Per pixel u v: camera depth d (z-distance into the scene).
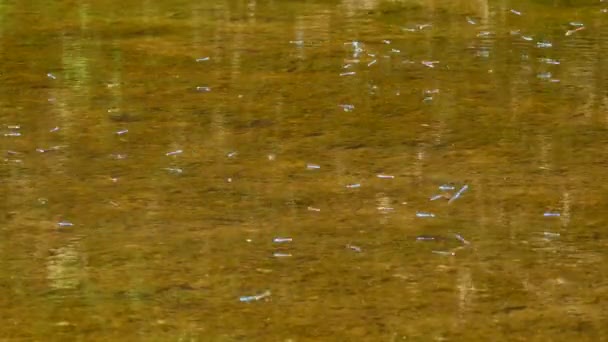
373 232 11.34
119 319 9.61
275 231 11.36
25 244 11.09
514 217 11.73
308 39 19.31
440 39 19.36
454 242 11.12
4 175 12.91
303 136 14.22
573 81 16.75
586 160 13.42
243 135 14.27
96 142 14.02
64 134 14.30
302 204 12.06
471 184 12.62
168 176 12.88
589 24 20.52
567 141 14.07
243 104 15.55
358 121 14.80
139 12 21.62
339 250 10.92
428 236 11.26
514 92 16.16
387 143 13.95
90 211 11.90
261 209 11.92
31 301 9.94
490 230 11.41
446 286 10.20
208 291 10.12
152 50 18.61
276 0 22.67
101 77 16.94
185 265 10.62
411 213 11.83
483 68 17.45
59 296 10.03
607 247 11.02
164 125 14.66
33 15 21.34
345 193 12.35
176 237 11.24
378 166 13.18
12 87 16.36
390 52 18.44
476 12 21.56
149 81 16.70
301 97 15.88
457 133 14.34
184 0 22.81
